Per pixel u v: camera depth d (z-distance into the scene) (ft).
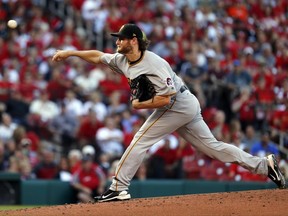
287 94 204.03
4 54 208.03
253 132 179.63
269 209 82.48
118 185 92.84
